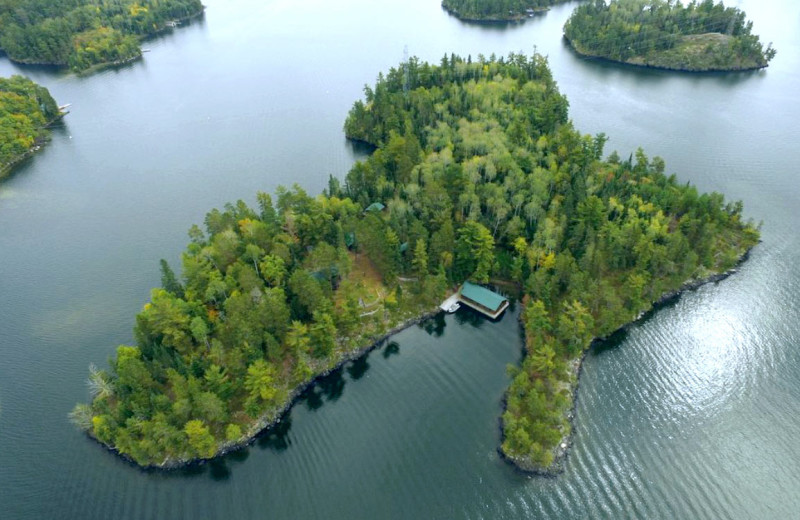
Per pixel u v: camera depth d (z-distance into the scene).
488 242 150.88
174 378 114.00
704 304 151.38
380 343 144.25
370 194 189.62
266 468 116.44
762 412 123.19
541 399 117.00
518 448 113.44
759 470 111.69
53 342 152.12
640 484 109.69
